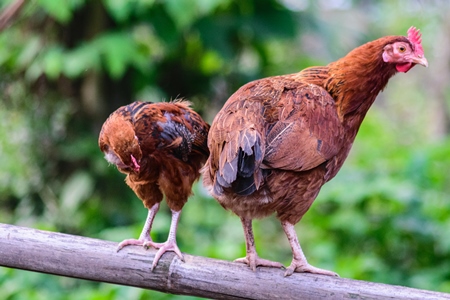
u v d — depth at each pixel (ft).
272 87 18.39
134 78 34.83
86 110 34.81
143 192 20.58
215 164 17.08
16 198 36.19
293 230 17.97
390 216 31.53
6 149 34.96
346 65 19.22
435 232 31.12
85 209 34.24
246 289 16.89
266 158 16.97
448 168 42.55
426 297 16.08
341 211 32.60
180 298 25.34
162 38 32.81
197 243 32.63
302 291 16.74
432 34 67.05
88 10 33.71
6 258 17.33
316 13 37.19
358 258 29.86
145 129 19.72
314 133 17.65
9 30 34.06
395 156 38.88
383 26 66.95
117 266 17.25
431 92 69.15
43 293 27.81
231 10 35.45
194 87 36.94
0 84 34.60
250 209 17.57
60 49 32.63
